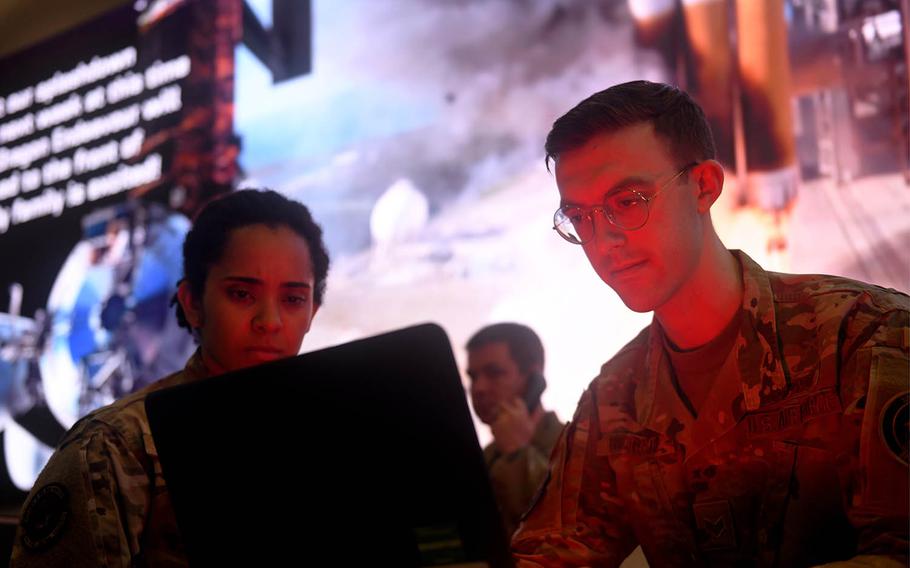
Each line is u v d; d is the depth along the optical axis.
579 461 0.94
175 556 0.87
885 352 0.72
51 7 3.79
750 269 0.87
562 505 0.92
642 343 0.97
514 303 2.37
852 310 0.78
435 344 0.58
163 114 3.32
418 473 0.59
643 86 0.82
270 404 0.62
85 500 0.82
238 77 3.15
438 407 0.58
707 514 0.84
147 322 3.12
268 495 0.63
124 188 3.35
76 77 3.63
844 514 0.76
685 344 0.87
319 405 0.61
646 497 0.89
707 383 0.87
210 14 3.27
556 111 2.41
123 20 3.56
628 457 0.91
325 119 2.89
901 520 0.66
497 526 0.58
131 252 3.25
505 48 2.54
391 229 2.65
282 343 0.92
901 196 1.87
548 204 2.36
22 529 0.84
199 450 0.65
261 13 3.14
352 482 0.60
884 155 1.90
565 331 2.27
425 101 2.68
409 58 2.75
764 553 0.80
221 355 0.92
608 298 2.22
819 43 2.02
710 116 2.15
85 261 3.38
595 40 2.37
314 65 2.96
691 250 0.80
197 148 3.18
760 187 2.06
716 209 2.12
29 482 3.29
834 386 0.77
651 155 0.78
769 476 0.80
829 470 0.77
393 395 0.59
